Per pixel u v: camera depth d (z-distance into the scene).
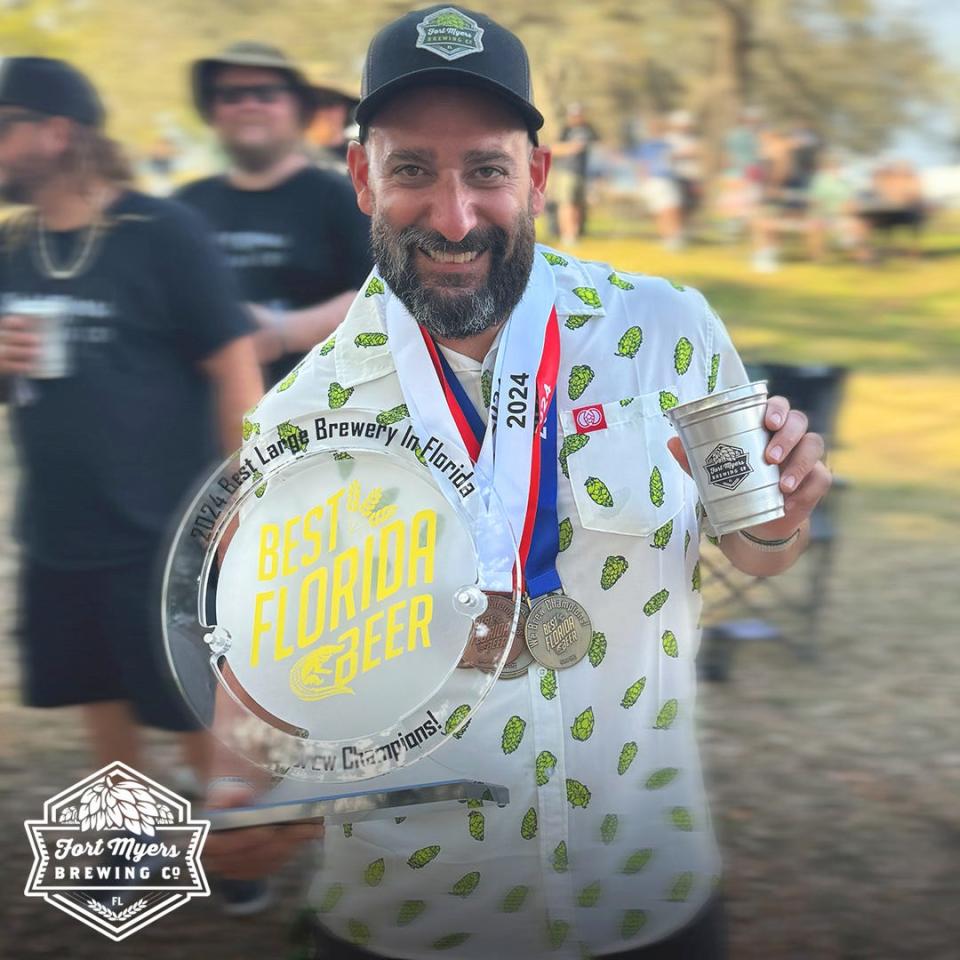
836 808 3.39
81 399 2.69
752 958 2.72
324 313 2.99
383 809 1.49
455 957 1.54
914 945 2.80
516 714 1.48
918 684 4.16
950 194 17.48
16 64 2.71
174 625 1.37
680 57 15.73
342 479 1.39
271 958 2.68
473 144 1.41
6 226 2.73
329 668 1.38
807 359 9.33
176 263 2.71
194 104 3.08
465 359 1.52
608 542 1.49
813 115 16.91
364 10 12.50
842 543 5.50
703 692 4.09
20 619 2.86
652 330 1.54
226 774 1.43
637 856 1.53
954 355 9.43
